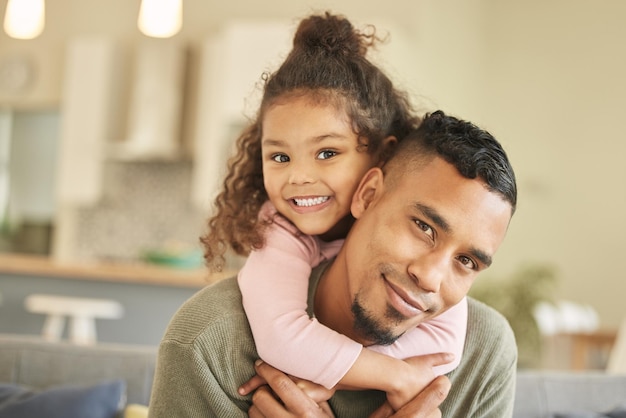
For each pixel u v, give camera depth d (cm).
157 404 130
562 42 793
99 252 751
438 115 122
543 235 780
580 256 768
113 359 199
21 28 498
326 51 126
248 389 125
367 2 652
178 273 496
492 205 113
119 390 188
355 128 124
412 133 124
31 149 780
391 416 120
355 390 127
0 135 789
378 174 121
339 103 123
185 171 738
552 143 788
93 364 198
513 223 788
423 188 113
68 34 767
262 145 129
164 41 736
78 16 766
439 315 127
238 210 139
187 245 730
